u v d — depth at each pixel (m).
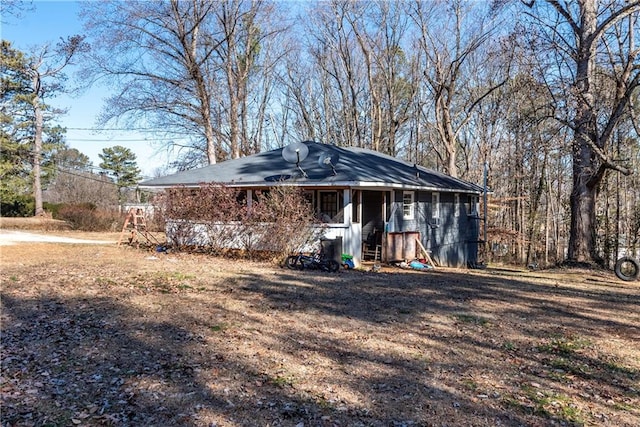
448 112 23.23
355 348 5.06
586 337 5.71
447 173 23.73
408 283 9.45
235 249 12.56
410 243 14.34
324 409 3.57
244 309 6.60
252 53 26.56
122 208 30.27
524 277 11.21
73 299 6.76
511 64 20.14
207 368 4.31
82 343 4.87
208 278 9.00
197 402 3.62
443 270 12.97
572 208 14.10
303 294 7.85
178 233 13.20
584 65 12.53
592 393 4.04
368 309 6.88
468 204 19.50
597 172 13.15
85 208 24.98
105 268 9.80
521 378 4.34
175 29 20.36
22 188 30.31
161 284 8.14
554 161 24.98
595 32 12.12
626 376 4.45
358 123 30.88
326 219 13.01
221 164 16.23
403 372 4.40
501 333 5.80
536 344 5.38
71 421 3.25
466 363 4.70
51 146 31.11
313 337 5.40
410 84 29.91
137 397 3.66
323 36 28.72
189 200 13.04
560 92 12.37
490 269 14.84
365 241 14.76
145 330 5.38
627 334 5.88
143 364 4.35
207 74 22.30
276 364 4.49
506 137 27.00
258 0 23.14
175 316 6.04
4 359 4.36
